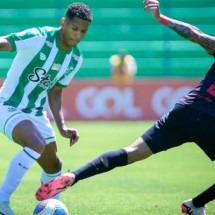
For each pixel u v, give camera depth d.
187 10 82.06
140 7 81.88
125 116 66.12
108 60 80.31
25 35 18.50
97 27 81.62
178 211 22.22
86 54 80.50
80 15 18.39
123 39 81.25
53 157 20.16
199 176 32.12
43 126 19.53
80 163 35.97
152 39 81.25
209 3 82.06
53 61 18.92
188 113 18.69
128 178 31.30
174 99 66.56
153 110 66.50
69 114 65.81
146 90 66.38
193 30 18.45
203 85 18.91
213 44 18.48
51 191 17.86
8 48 18.39
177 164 37.06
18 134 18.31
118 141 47.53
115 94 66.00
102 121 65.81
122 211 22.14
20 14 81.31
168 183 29.70
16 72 18.97
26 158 18.09
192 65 80.25
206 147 19.05
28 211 21.88
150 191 27.23
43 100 19.53
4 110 18.78
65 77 19.92
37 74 18.95
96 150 42.38
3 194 18.16
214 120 18.50
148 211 22.19
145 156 19.16
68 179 17.97
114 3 81.81
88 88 65.81
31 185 28.55
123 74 71.81
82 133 53.84
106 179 30.95
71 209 22.42
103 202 24.11
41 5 81.25
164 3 80.00
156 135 19.05
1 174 31.88
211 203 23.70
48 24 81.00
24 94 19.05
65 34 18.72
